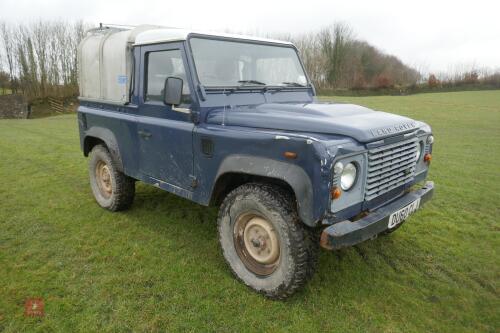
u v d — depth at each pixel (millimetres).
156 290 3168
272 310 2947
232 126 3172
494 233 4484
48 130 14273
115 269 3482
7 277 3309
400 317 2920
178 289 3191
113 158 4465
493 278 3516
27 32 37375
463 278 3498
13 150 9258
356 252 3898
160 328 2732
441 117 18328
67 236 4152
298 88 4246
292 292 2928
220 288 3211
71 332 2676
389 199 3234
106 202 4867
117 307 2939
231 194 3191
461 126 15133
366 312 2951
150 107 3865
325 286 3289
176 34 3510
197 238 4152
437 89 42500
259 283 3105
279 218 2818
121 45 4074
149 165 3986
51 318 2803
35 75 37500
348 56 50188
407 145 3277
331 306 3020
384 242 4156
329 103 3893
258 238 3107
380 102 27656
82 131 5074
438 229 4555
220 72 3588
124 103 4152
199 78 3402
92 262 3607
